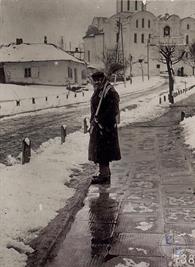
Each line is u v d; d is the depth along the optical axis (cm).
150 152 1232
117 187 830
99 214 664
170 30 11212
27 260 494
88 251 523
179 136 1555
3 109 3528
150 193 780
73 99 5012
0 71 6719
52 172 909
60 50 6956
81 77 7412
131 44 10900
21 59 6656
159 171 966
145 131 1788
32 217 623
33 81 6688
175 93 4809
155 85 7638
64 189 789
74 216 657
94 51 10825
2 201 679
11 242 534
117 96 877
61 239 563
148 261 491
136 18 10888
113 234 577
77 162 1057
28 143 1016
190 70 10588
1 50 6831
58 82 6731
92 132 872
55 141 1555
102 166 873
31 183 802
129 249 527
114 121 867
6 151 1456
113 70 6856
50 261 497
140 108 3188
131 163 1072
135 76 10488
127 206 704
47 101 4553
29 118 2867
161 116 2566
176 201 724
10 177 834
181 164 1035
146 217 645
